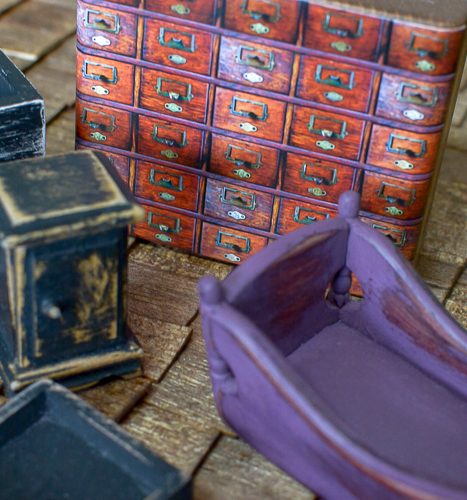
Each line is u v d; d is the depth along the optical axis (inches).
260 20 13.1
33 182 12.0
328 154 13.8
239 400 11.9
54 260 11.8
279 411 11.3
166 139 14.4
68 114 18.4
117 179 12.3
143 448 11.2
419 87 13.0
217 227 14.9
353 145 13.6
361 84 13.2
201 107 14.0
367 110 13.3
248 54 13.4
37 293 11.9
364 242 12.6
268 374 11.1
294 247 12.2
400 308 12.6
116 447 11.3
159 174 14.7
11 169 12.1
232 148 14.1
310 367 12.7
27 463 11.4
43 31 20.6
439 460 11.7
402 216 14.0
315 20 12.9
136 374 13.2
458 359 12.3
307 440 11.2
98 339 12.7
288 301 12.5
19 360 12.4
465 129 19.1
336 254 12.8
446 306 15.0
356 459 10.7
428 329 12.4
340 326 13.3
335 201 14.1
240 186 14.4
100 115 14.5
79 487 11.1
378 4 12.8
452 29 12.6
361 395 12.4
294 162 14.0
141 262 15.1
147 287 14.7
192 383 13.3
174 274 15.0
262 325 12.3
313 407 10.9
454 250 16.1
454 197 17.3
